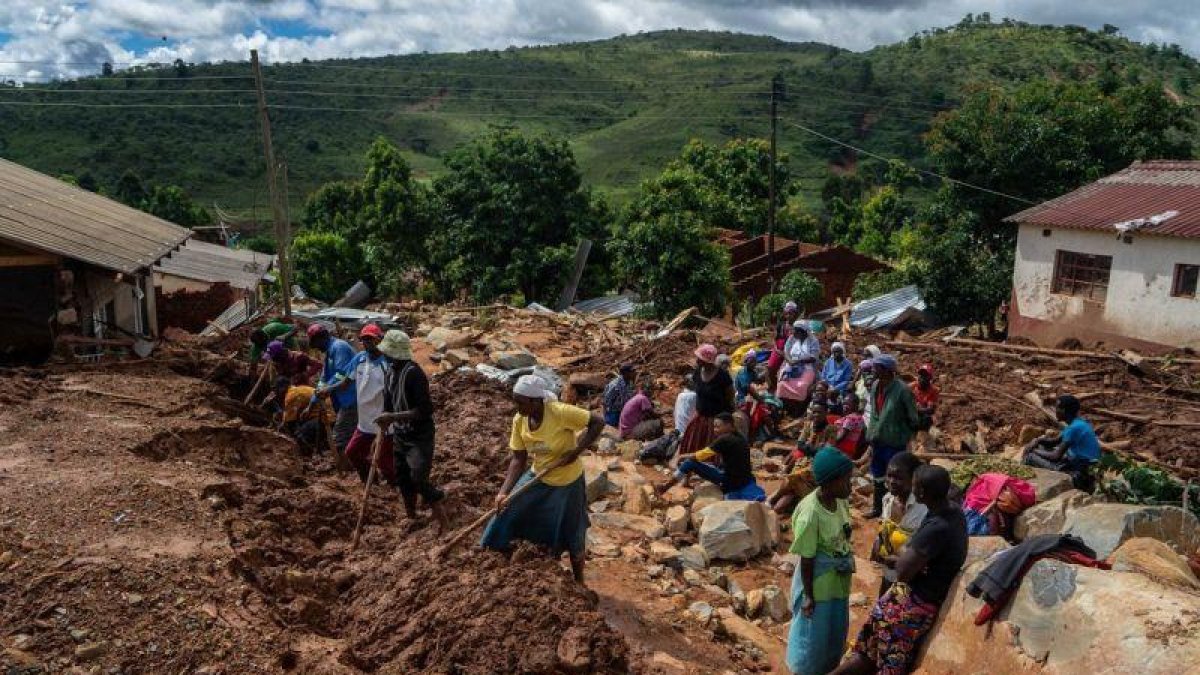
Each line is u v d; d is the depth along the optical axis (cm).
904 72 12288
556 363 1692
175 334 1866
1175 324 1867
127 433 892
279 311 2345
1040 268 2181
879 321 2452
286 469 958
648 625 654
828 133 10219
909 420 912
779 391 1321
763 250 3881
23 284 1288
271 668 496
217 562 596
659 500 964
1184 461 1153
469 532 659
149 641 501
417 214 3900
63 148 8469
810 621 561
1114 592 478
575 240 3628
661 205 2797
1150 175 2280
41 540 590
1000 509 816
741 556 828
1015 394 1404
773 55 19200
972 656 523
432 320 2170
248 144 9688
